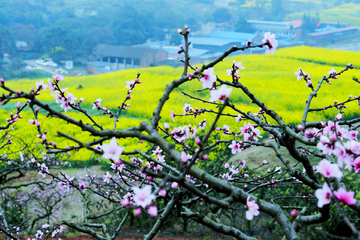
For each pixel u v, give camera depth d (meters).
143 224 8.68
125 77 35.94
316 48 46.12
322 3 141.00
